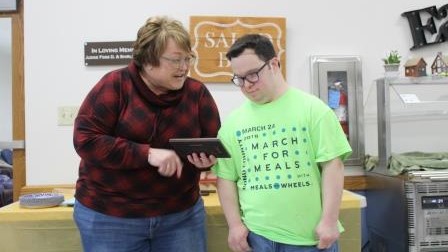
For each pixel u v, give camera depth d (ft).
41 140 7.13
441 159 6.54
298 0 7.43
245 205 4.16
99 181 4.06
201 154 3.88
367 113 7.49
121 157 3.81
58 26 7.13
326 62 7.40
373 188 7.04
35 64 7.11
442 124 7.61
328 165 3.92
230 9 7.34
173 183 4.17
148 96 3.99
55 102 7.14
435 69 7.09
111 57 7.15
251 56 3.87
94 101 3.95
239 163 4.24
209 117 4.40
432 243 5.77
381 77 7.27
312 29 7.47
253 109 4.20
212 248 5.57
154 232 4.20
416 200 5.77
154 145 4.09
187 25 7.29
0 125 7.20
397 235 6.15
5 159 7.18
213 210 5.53
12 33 7.22
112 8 7.18
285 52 7.38
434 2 7.67
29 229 5.33
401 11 7.61
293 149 3.94
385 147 6.63
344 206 5.49
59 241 5.37
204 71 7.25
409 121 7.57
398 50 7.62
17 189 7.15
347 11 7.52
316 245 3.91
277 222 3.92
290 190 3.89
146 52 3.77
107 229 4.07
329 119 3.94
